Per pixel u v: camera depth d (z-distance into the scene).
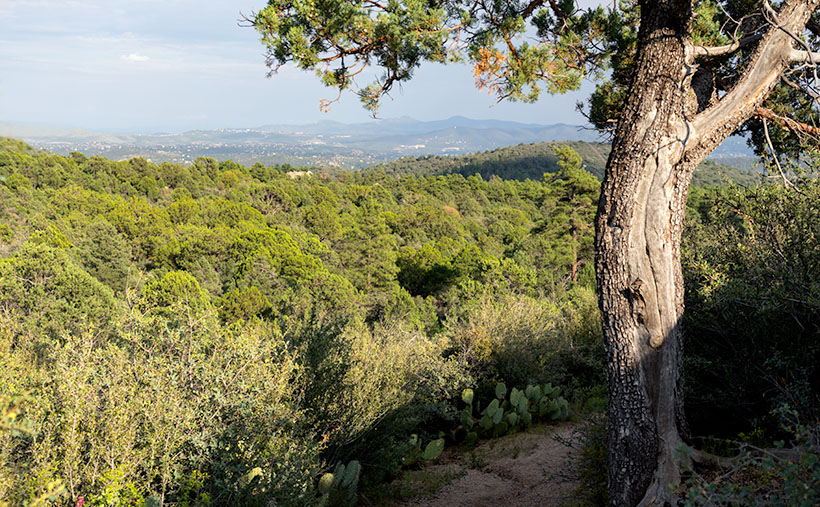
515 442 7.29
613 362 3.74
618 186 3.65
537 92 4.55
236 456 3.66
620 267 3.65
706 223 5.54
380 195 82.56
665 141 3.54
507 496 5.41
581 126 5.97
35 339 6.23
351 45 4.34
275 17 4.18
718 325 4.70
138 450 3.31
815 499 1.81
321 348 5.46
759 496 2.11
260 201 61.59
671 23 3.45
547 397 8.32
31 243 21.84
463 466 6.63
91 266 32.34
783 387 3.92
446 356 9.26
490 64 4.29
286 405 4.49
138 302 4.64
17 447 3.16
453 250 46.69
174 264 37.44
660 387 3.60
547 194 33.56
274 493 3.56
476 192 95.44
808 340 4.18
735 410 4.63
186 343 4.29
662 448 3.58
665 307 3.61
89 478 3.06
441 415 7.73
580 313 11.20
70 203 43.78
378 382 6.01
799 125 3.84
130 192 60.97
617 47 4.79
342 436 5.27
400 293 27.50
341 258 40.28
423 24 4.11
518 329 9.42
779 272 4.18
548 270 32.31
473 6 4.50
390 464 5.91
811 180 4.57
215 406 3.91
